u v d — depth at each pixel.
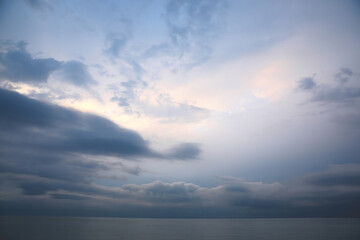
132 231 52.78
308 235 45.19
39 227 58.44
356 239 39.78
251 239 39.38
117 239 38.69
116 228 60.38
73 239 38.25
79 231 50.75
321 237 42.09
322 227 65.75
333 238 40.81
